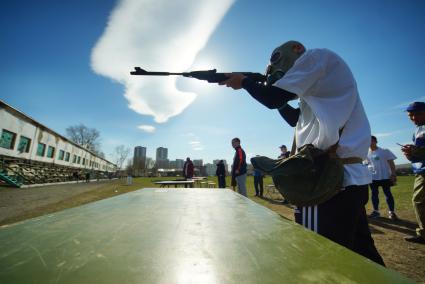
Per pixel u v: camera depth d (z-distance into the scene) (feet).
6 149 55.52
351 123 4.28
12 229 2.09
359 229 4.62
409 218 17.44
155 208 3.58
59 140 86.79
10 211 20.86
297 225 2.42
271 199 29.68
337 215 3.98
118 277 1.13
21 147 62.03
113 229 2.14
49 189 47.52
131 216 2.85
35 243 1.67
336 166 3.87
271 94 4.65
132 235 1.94
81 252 1.49
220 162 29.68
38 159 71.36
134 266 1.28
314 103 4.20
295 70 4.32
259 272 1.22
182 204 4.12
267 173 4.13
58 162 87.51
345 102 4.10
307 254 1.50
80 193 39.55
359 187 4.03
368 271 1.23
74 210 3.33
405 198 29.04
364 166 4.23
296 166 3.83
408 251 10.28
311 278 1.14
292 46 5.05
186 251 1.55
